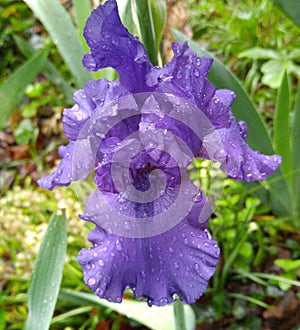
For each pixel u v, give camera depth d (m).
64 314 0.35
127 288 0.18
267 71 0.44
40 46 0.55
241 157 0.21
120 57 0.18
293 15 0.27
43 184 0.22
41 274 0.24
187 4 0.53
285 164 0.36
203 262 0.18
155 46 0.23
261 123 0.33
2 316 0.36
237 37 0.50
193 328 0.27
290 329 0.34
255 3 0.52
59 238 0.25
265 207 0.40
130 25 0.24
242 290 0.36
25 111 0.50
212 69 0.32
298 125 0.34
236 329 0.34
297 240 0.39
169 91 0.18
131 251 0.18
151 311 0.27
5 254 0.39
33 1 0.31
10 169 0.48
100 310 0.35
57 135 0.49
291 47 0.48
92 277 0.18
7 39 0.56
